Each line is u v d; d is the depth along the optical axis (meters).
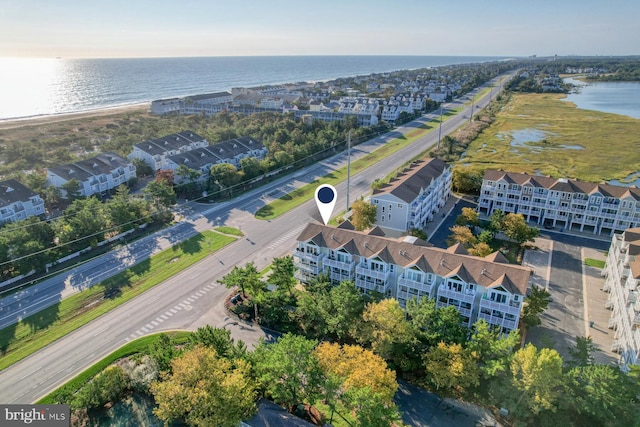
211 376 45.12
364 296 66.44
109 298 74.50
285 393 46.69
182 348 56.06
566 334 64.00
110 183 125.25
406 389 53.94
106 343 63.19
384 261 67.06
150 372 52.72
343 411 50.19
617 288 66.50
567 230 100.38
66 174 117.12
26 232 82.75
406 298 67.06
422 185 100.19
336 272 72.69
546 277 80.06
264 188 129.25
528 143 182.12
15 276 78.62
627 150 168.62
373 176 139.00
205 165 133.38
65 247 86.12
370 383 45.09
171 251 90.75
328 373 47.22
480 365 54.69
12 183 103.12
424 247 66.69
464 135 190.25
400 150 170.88
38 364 59.06
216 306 71.94
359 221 91.31
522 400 47.00
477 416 49.81
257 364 49.03
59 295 75.12
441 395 52.78
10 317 69.12
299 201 118.75
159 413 44.06
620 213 93.94
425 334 54.38
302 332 63.59
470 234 82.31
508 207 105.94
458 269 61.00
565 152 167.12
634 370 46.19
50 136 189.12
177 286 77.94
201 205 115.81
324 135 173.88
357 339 58.09
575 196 97.69
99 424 49.75
